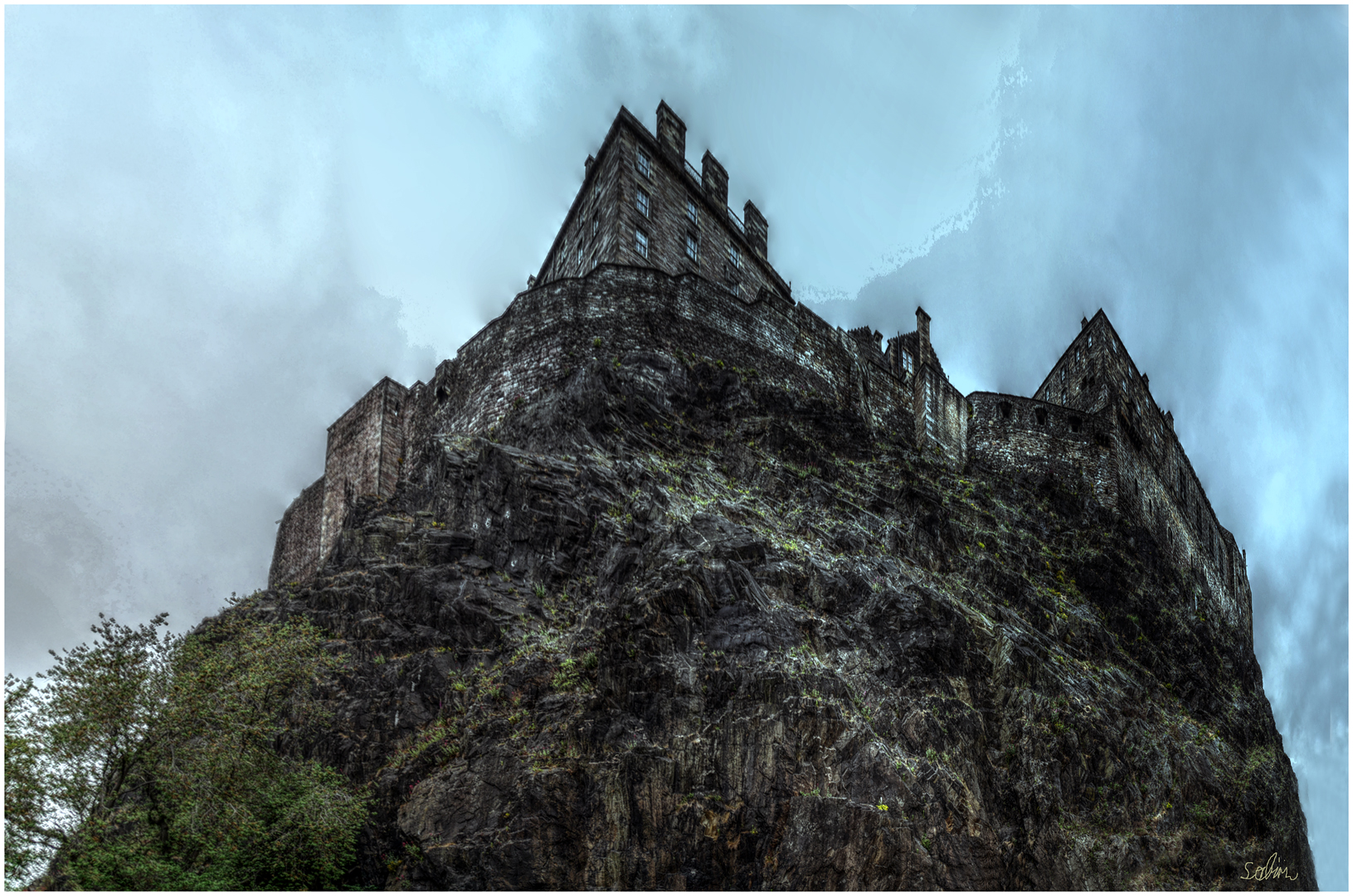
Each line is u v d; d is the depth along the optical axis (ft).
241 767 88.12
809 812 88.58
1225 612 220.23
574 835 85.87
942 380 180.65
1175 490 211.61
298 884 86.28
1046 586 149.59
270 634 105.40
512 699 97.50
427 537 122.62
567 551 114.42
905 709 101.76
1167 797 121.29
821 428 147.13
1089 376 196.24
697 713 93.71
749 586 105.60
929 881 86.69
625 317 146.30
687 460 129.39
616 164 166.30
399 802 92.53
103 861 78.13
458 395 159.63
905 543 130.93
